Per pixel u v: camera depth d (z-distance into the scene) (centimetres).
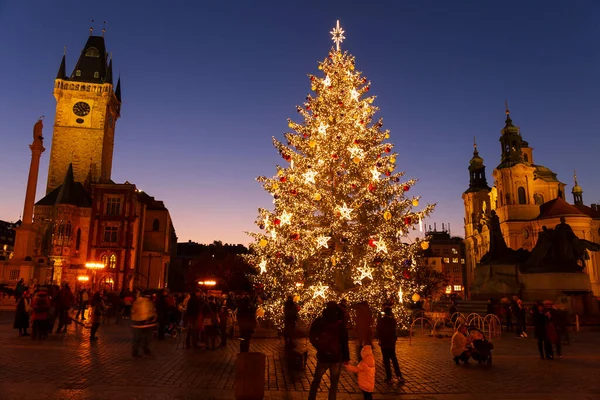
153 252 6969
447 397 959
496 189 8006
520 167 7275
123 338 1903
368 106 2352
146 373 1142
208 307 1719
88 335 1997
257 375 773
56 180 7200
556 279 3061
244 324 1377
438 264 10150
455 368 1315
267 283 2180
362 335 1239
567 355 1583
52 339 1811
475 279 3662
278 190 2123
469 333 1402
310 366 1324
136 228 6488
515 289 3266
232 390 971
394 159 2189
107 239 6081
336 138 2153
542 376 1193
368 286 2078
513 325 2673
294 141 2275
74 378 1045
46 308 1819
